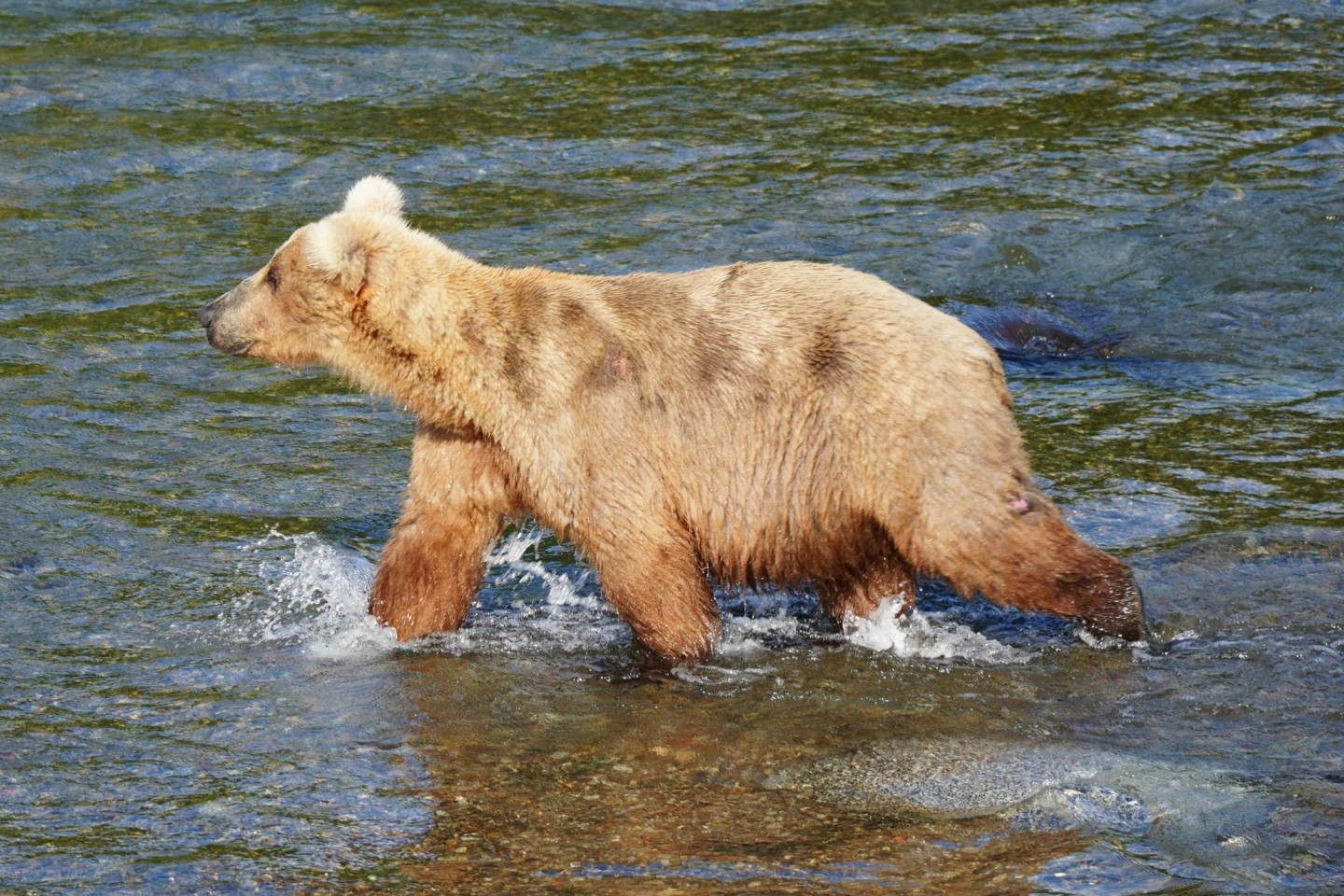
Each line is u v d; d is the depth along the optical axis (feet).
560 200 79.71
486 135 87.20
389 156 84.64
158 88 91.61
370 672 43.57
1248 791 36.68
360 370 45.85
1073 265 74.43
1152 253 75.36
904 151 85.56
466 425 44.52
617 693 42.55
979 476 41.32
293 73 94.02
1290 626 44.98
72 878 33.71
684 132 87.76
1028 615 46.96
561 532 43.86
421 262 44.80
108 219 77.36
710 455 43.16
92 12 101.24
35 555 49.08
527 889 33.37
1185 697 41.57
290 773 38.04
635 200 79.87
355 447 58.13
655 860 34.42
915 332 42.16
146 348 65.31
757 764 38.65
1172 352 66.85
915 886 33.19
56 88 90.89
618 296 44.45
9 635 44.55
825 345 42.63
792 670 43.88
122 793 36.96
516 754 39.19
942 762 38.58
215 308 47.19
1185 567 48.32
